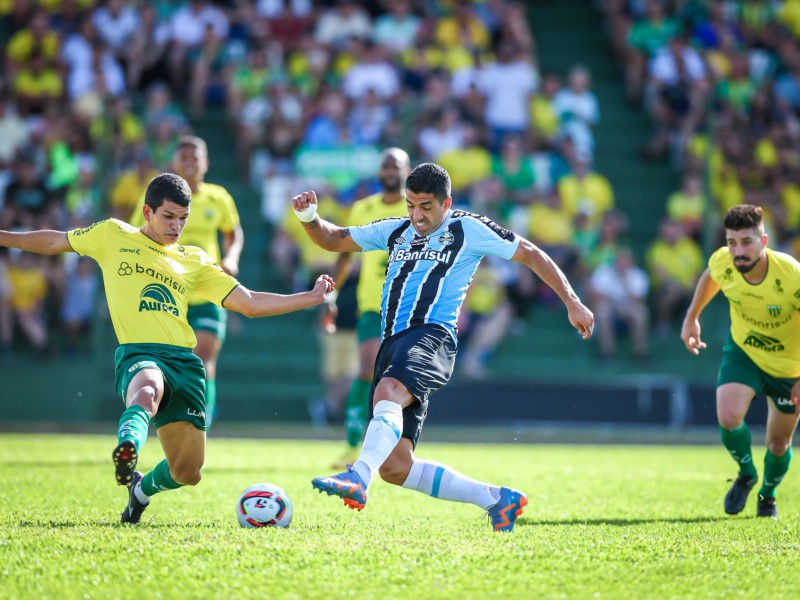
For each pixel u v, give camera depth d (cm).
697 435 5578
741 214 2359
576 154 6344
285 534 1920
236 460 3675
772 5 7544
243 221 6141
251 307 2061
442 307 2022
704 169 6353
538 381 5650
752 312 2466
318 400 5800
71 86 6481
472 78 6594
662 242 6175
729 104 6812
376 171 5953
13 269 5669
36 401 5650
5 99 6378
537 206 6047
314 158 6012
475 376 5772
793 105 7225
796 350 2472
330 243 2117
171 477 2070
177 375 2000
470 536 1953
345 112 6069
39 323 5688
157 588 1507
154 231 2088
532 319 6059
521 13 7288
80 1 6844
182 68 6625
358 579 1568
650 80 7112
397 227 2114
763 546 1953
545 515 2403
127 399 1917
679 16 7325
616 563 1723
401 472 1973
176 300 2058
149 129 5825
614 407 5662
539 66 7562
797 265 2420
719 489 3075
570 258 6025
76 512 2258
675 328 6097
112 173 5756
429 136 6141
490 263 5884
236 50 6756
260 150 6162
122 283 2042
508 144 6138
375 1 7131
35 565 1620
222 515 2264
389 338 2036
